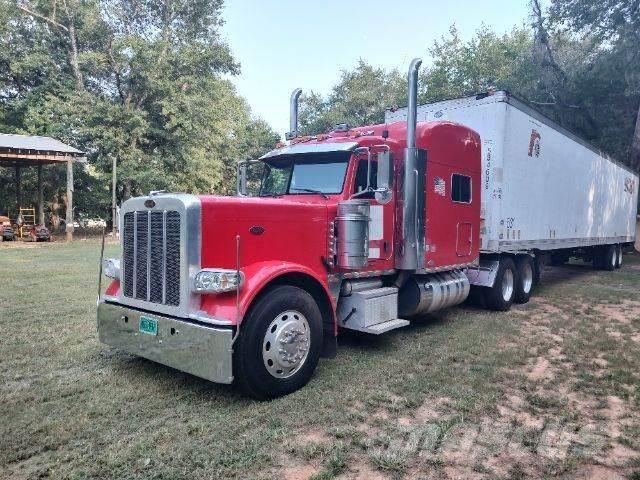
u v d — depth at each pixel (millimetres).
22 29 29094
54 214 29672
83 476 2877
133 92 27844
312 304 4441
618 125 22000
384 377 4652
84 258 14273
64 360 4949
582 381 4625
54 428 3445
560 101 22750
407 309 6250
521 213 8406
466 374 4758
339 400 4074
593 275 13516
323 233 5027
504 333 6434
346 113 40188
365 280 5641
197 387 4305
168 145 27562
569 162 10570
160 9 30344
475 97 7844
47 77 28812
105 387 4254
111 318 4672
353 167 5379
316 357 4473
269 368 4055
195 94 27141
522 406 4035
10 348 5301
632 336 6363
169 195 4160
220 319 3822
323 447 3252
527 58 24859
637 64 19781
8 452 3107
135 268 4438
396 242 5895
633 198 17359
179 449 3209
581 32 21938
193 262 3959
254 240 4371
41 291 8742
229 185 34219
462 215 6949
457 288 6934
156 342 4195
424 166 5930
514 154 8000
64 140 25844
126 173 25469
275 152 6008
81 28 28578
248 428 3557
